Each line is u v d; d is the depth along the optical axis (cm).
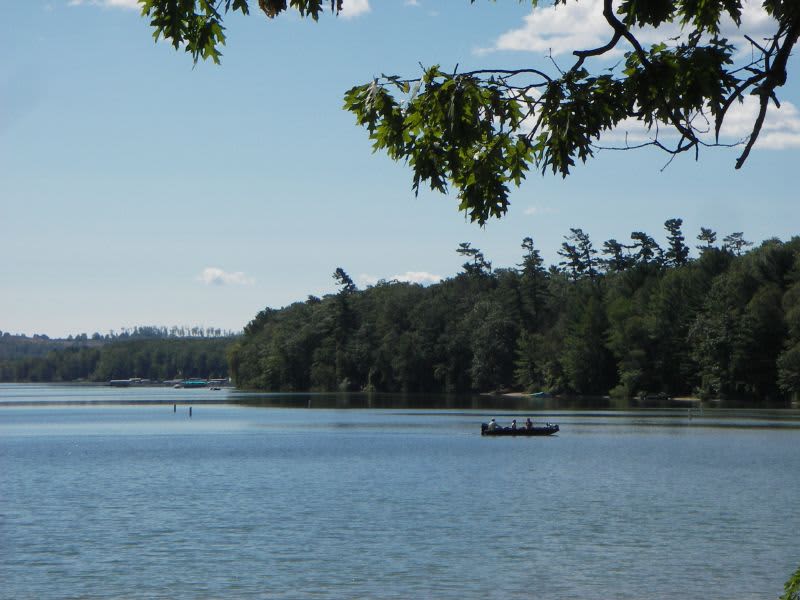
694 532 4850
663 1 880
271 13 924
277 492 6406
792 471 7325
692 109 905
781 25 882
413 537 4753
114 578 3953
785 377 15388
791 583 1247
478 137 928
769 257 16762
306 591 3747
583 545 4553
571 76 930
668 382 18638
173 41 920
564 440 10400
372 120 934
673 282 18575
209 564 4194
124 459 8862
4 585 3850
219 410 18600
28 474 7656
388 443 10350
